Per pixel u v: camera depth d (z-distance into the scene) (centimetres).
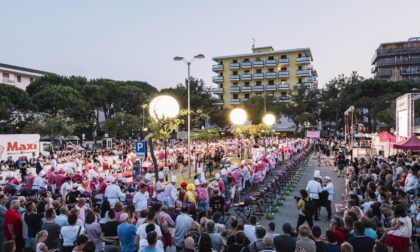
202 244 592
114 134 5956
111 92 6669
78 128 5538
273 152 2741
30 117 4922
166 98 1655
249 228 750
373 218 788
